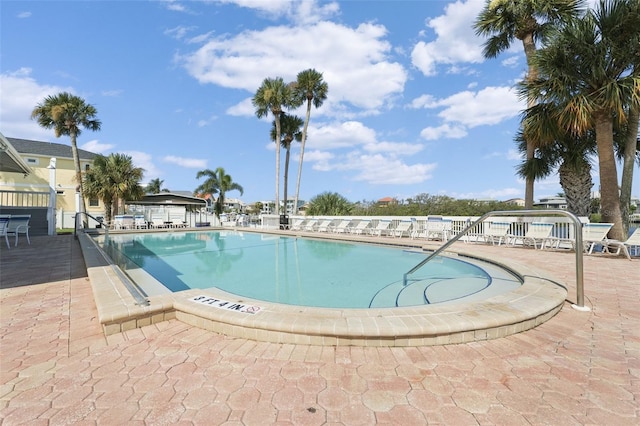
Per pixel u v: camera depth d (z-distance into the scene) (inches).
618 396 64.4
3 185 799.7
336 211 689.0
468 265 236.7
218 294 123.9
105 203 727.1
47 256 252.2
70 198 890.7
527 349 86.7
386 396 65.3
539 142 307.6
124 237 499.8
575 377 72.0
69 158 896.9
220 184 1177.4
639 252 251.6
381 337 87.7
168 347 89.4
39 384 70.3
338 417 58.8
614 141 316.8
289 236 506.3
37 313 117.3
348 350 86.5
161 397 65.4
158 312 107.7
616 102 228.8
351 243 406.6
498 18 368.8
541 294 121.0
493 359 81.1
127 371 76.1
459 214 839.1
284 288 185.3
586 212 318.3
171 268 251.3
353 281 201.3
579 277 120.0
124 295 119.3
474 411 60.2
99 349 88.1
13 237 415.8
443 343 89.5
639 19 221.5
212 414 59.7
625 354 83.1
